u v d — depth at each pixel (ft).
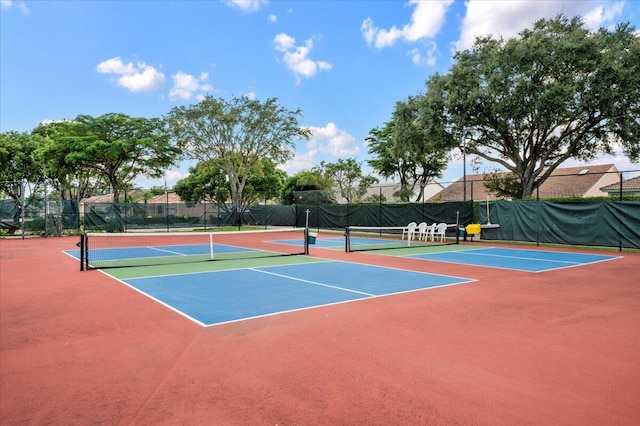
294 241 72.38
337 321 19.53
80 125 110.83
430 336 17.24
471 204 67.10
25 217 84.28
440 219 71.72
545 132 88.69
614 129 77.77
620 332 17.84
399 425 10.32
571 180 136.46
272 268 37.35
